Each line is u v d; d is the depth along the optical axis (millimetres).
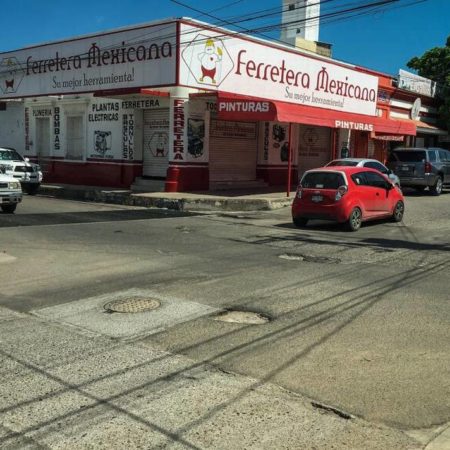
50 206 18391
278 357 5297
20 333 6020
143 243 11719
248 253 10734
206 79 21078
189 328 6168
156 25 20672
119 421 4047
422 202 20969
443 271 9156
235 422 4023
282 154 25578
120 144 23484
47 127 27438
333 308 6918
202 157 21500
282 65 24281
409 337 5852
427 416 4129
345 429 3930
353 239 12555
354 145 30891
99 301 7270
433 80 40156
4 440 3787
